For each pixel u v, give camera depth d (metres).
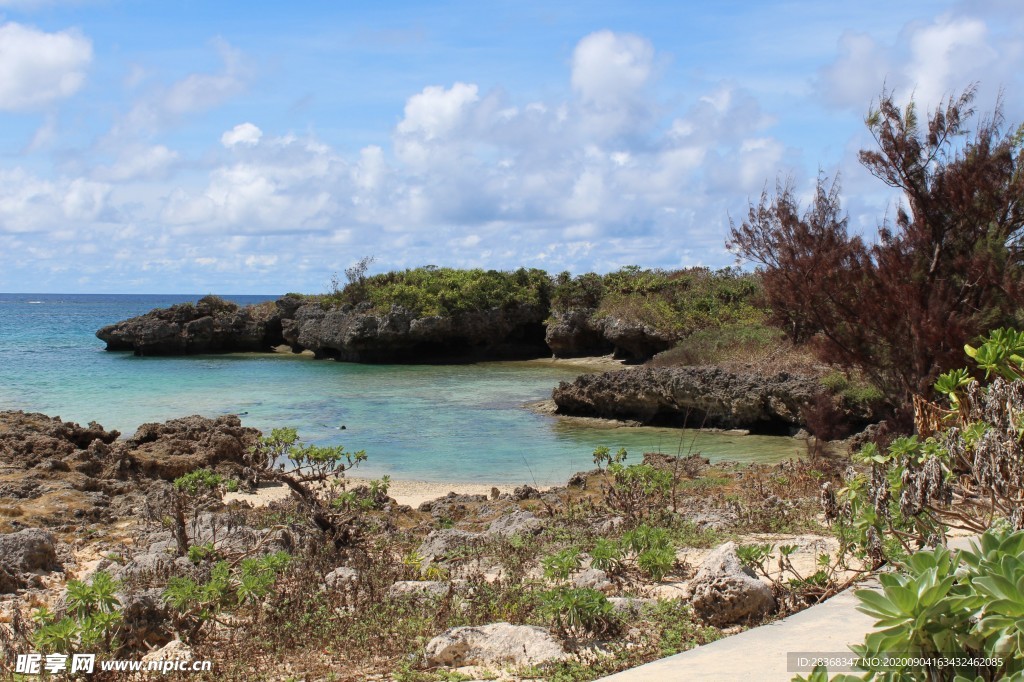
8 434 20.72
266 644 7.48
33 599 9.80
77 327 97.06
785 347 33.59
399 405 35.06
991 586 2.78
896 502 6.87
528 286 60.91
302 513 13.56
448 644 6.98
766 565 9.02
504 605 8.14
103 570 10.11
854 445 20.41
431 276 60.88
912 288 18.36
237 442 22.14
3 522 13.88
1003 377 6.85
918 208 19.19
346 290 60.12
